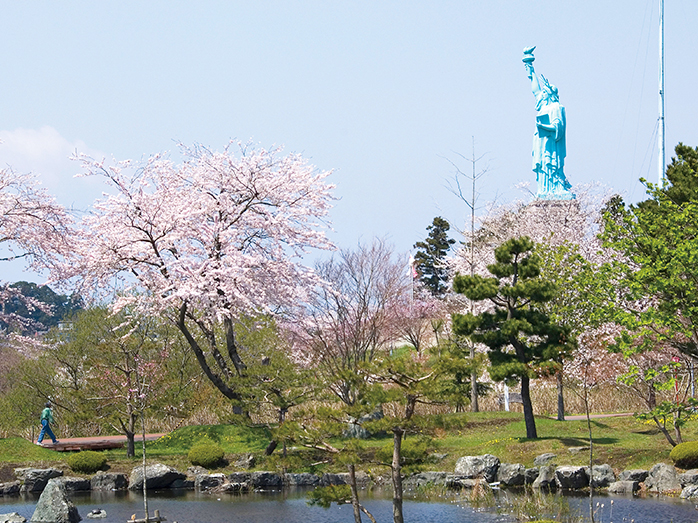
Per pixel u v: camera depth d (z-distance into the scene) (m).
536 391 49.38
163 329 47.72
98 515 27.11
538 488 30.70
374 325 41.69
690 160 32.53
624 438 35.69
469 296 36.56
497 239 60.66
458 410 45.28
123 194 37.06
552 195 66.06
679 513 25.27
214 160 38.09
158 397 38.94
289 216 38.81
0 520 26.02
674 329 24.19
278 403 33.19
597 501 27.58
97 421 39.19
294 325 40.06
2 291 39.03
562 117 68.94
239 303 37.03
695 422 37.69
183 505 29.31
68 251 38.03
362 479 32.06
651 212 26.41
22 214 36.91
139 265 37.94
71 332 49.28
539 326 35.72
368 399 20.97
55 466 34.28
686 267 23.41
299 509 28.45
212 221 39.34
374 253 45.47
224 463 35.28
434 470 33.31
